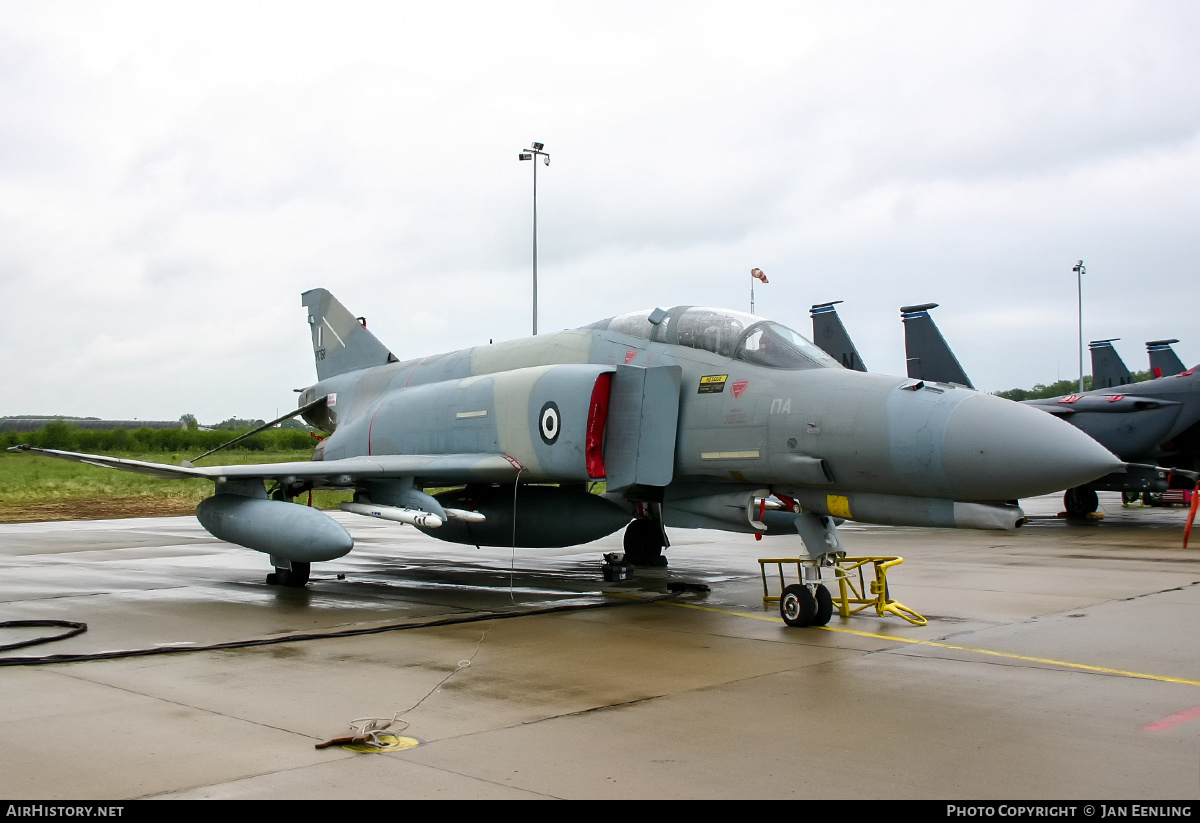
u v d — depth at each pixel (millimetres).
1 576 12719
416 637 8180
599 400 10219
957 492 7699
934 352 23078
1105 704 5805
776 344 9578
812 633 8344
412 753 4785
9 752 4789
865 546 16859
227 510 11266
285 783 4316
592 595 10914
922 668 6840
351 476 11117
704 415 9633
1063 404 21562
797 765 4605
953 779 4406
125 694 6051
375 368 15625
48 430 50250
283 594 10984
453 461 11227
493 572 13422
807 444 8609
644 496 10789
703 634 8305
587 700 5898
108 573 13094
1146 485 20891
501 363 12422
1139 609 9508
